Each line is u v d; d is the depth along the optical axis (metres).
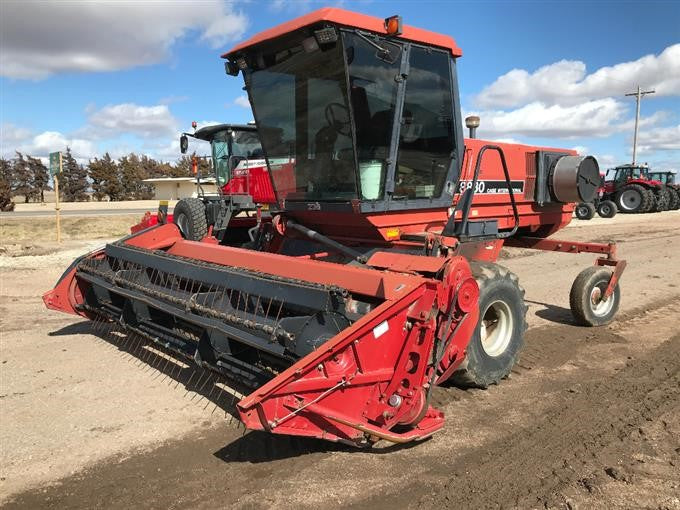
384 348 3.47
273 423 3.03
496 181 6.25
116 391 4.68
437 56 5.04
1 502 3.13
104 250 6.02
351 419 3.36
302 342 3.40
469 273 3.86
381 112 4.71
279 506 3.06
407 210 5.11
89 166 65.50
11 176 61.47
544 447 3.73
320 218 5.33
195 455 3.63
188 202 8.30
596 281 6.64
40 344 6.00
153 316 5.04
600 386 4.84
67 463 3.55
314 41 4.46
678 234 17.81
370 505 3.06
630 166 29.03
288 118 5.23
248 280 4.13
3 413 4.28
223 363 3.99
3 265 11.50
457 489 3.22
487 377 4.67
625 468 3.45
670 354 5.70
